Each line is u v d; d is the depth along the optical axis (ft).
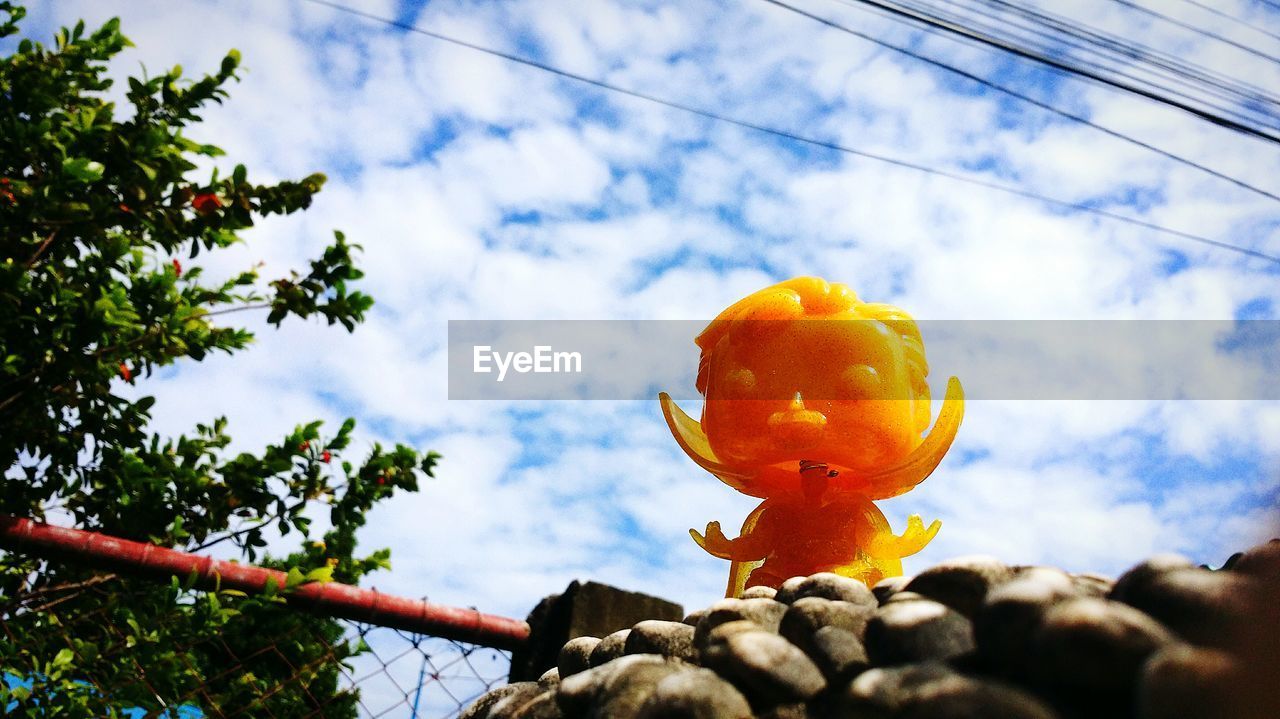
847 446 0.76
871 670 0.38
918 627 0.39
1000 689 0.32
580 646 0.59
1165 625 0.33
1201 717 0.28
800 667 0.41
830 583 0.48
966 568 0.42
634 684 0.45
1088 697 0.32
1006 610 0.35
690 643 0.50
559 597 0.70
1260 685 0.28
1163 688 0.29
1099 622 0.32
